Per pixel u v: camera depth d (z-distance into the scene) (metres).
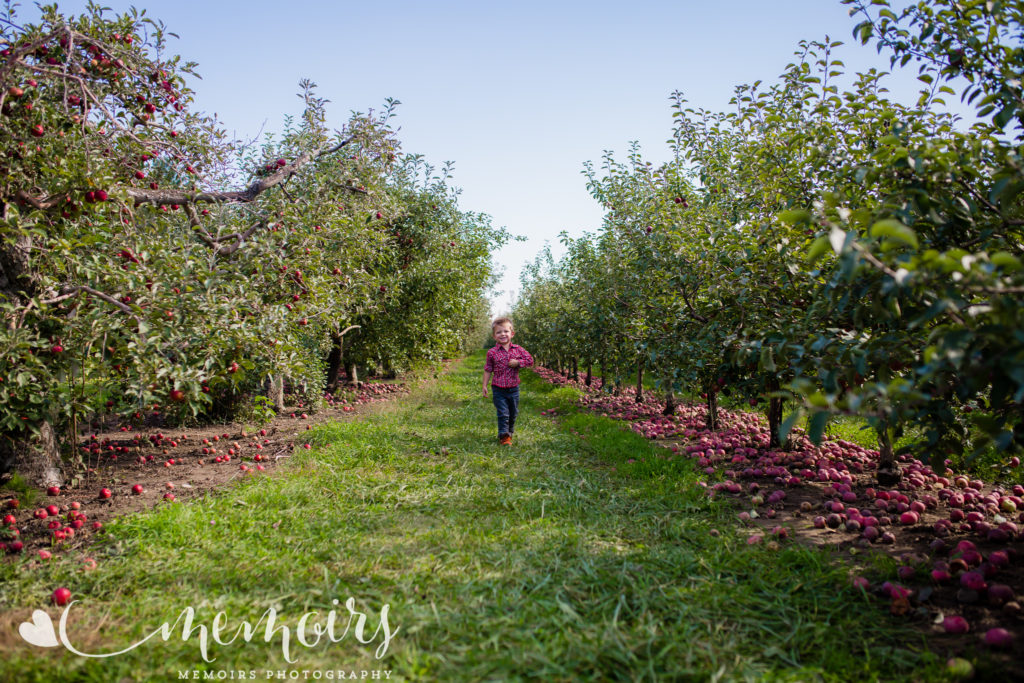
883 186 3.66
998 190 2.62
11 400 4.73
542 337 17.98
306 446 6.93
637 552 3.47
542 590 2.97
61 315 4.95
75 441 5.73
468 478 5.35
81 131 4.79
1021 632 2.47
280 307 5.42
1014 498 4.27
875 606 2.81
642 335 6.68
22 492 4.98
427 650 2.46
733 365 5.19
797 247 4.45
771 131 5.34
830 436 7.27
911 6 3.57
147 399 4.13
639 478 5.44
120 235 5.04
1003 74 3.13
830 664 2.31
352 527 4.00
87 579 3.23
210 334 4.43
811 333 3.48
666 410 9.75
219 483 5.36
